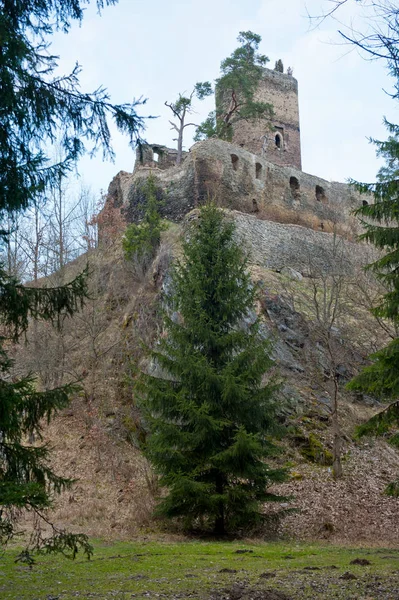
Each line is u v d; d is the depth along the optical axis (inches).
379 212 502.0
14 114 284.0
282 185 1424.7
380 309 504.4
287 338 900.0
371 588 302.2
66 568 382.0
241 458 581.3
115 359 978.7
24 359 912.9
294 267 1184.8
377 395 506.3
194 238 699.4
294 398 816.9
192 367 604.4
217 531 606.2
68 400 290.5
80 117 297.9
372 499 669.3
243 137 1622.8
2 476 274.4
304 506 652.7
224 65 1553.9
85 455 784.3
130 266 1154.7
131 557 435.8
